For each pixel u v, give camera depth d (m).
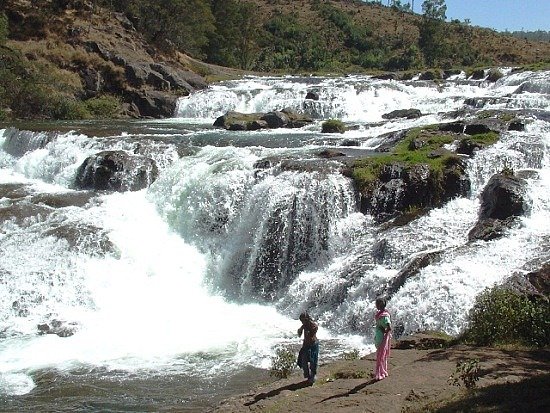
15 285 18.91
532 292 14.96
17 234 20.70
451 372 11.37
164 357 15.20
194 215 22.14
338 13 117.62
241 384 13.55
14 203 23.44
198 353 15.41
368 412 9.96
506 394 9.71
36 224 21.72
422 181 20.50
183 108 45.56
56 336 16.69
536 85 40.75
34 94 43.22
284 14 119.69
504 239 17.55
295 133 32.50
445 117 30.27
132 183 24.72
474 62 91.31
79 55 49.28
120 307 18.69
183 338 16.44
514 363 11.63
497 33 110.25
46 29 51.03
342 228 20.08
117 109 46.41
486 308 13.94
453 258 16.84
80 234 20.66
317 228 20.27
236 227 21.44
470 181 20.75
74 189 25.91
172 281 20.22
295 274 20.00
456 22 112.19
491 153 21.73
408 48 98.69
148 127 35.72
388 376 11.36
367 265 18.22
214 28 70.75
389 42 107.94
